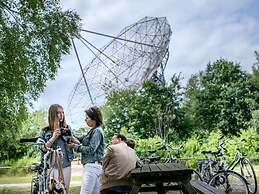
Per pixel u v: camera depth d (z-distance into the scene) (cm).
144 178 455
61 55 1291
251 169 797
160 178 456
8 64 1172
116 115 2816
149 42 2475
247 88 3878
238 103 3734
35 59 1263
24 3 1238
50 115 477
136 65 2480
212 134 2388
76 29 1343
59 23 1300
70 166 473
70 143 474
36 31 1256
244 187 718
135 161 546
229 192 727
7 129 1253
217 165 861
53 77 1282
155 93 2938
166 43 2395
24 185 1475
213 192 525
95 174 482
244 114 3700
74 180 1557
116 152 534
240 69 4147
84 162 488
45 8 1303
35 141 480
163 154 1320
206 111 3859
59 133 462
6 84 1192
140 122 2842
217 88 3916
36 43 1269
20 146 2581
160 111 2847
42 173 435
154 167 515
